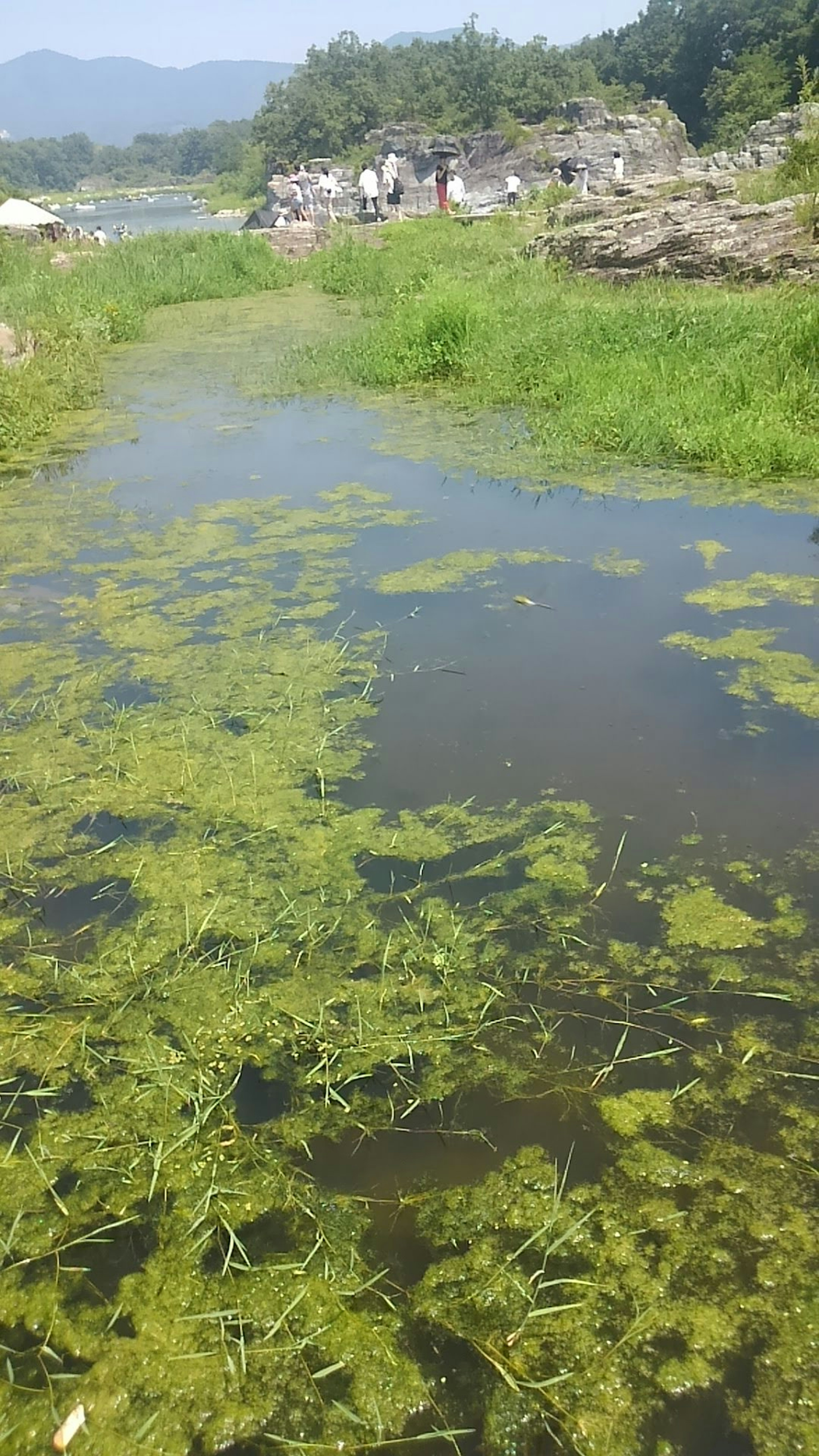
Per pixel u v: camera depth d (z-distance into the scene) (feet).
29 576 16.17
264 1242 6.45
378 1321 5.99
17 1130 7.29
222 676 12.95
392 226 62.69
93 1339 5.98
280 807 10.43
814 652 12.79
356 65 199.93
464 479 20.12
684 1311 5.95
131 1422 5.58
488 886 9.30
